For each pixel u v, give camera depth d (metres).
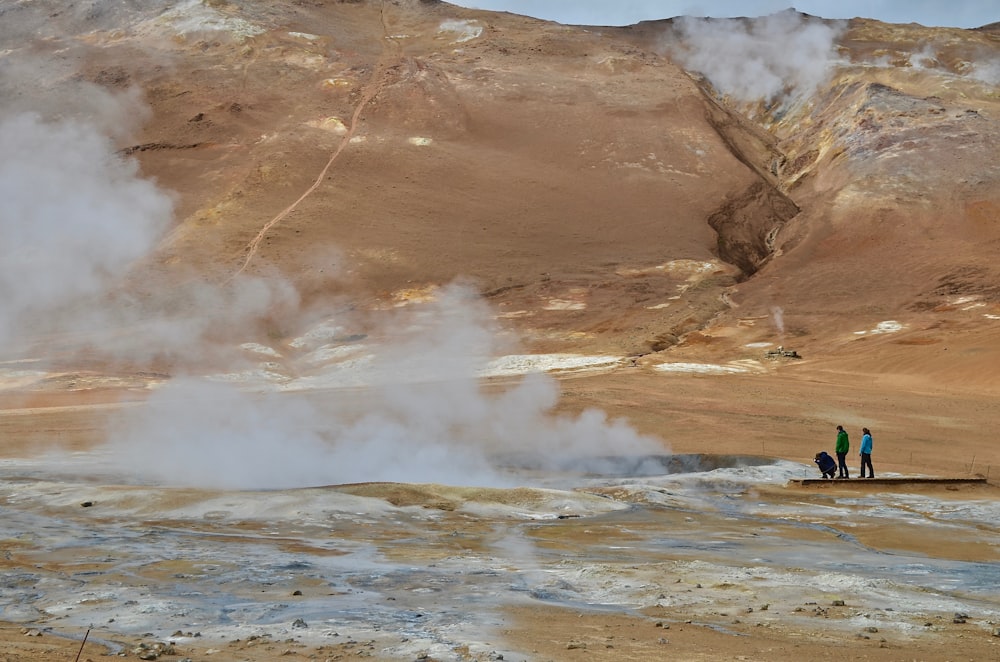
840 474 36.31
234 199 141.62
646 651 12.62
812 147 167.50
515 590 16.88
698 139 166.00
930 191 135.50
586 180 152.88
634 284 115.00
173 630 13.77
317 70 186.00
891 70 188.75
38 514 25.95
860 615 15.01
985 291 100.38
